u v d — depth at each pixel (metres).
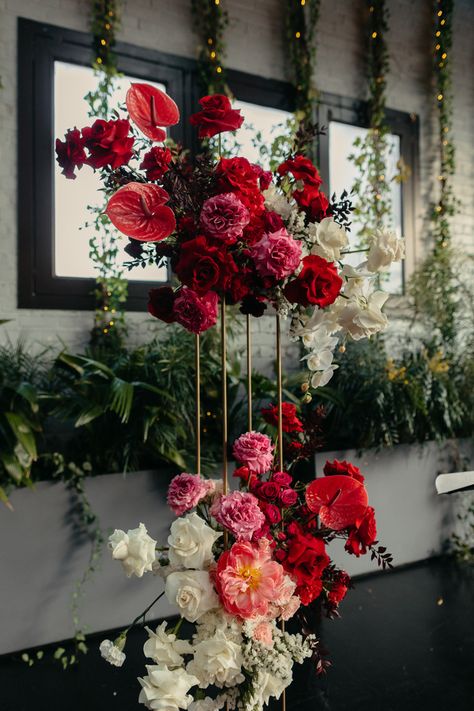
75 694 2.38
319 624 3.02
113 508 2.90
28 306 3.46
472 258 4.73
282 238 1.24
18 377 3.00
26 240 3.45
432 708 2.29
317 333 1.35
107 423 3.01
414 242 4.89
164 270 3.92
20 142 3.44
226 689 1.34
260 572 1.21
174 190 1.30
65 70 3.67
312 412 1.52
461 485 1.28
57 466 2.85
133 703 2.31
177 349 3.26
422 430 3.92
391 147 4.79
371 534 1.29
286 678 1.22
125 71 3.76
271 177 1.41
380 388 3.72
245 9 4.19
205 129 1.36
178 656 1.20
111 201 1.23
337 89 4.58
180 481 1.36
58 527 2.77
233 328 3.75
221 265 1.25
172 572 1.29
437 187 5.04
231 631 1.21
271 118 4.38
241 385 3.62
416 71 4.99
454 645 2.78
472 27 5.22
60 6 3.54
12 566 2.67
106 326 3.60
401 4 4.91
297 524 1.33
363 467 3.68
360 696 2.38
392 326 4.62
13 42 3.42
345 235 1.31
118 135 1.26
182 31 3.95
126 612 2.91
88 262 3.71
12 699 2.34
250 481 1.37
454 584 3.53
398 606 3.23
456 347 4.54
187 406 3.16
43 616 2.72
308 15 4.39
